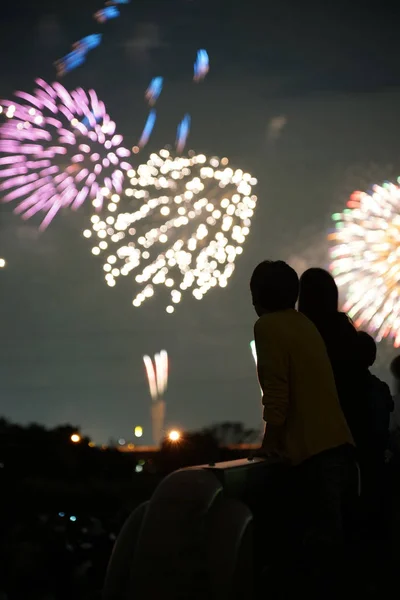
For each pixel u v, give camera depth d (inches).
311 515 187.3
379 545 212.1
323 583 183.5
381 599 197.3
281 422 179.8
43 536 304.8
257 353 185.2
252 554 168.6
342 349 212.4
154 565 153.7
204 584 153.1
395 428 265.4
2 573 286.4
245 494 176.6
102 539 320.2
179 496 159.0
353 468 188.9
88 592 286.0
